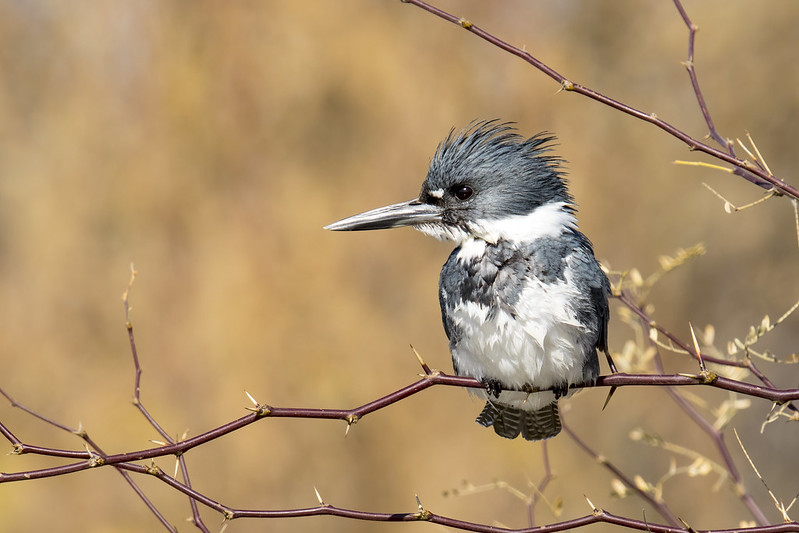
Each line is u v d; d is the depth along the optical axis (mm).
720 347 15383
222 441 12469
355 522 12484
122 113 13664
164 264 13203
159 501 12094
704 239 15391
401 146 13492
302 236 13172
